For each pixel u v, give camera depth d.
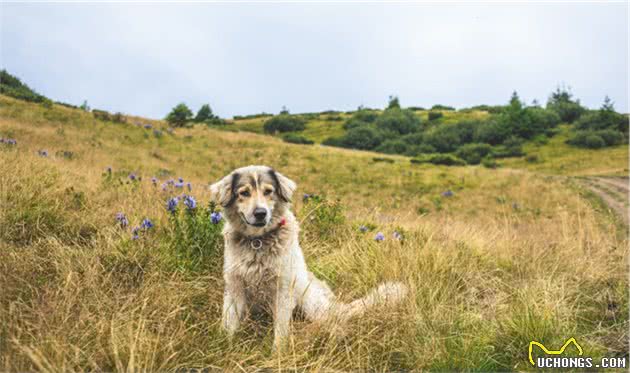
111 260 4.71
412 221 8.90
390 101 135.50
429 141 93.31
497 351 4.09
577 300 5.14
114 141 32.00
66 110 39.50
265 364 3.47
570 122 104.50
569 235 8.52
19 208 5.50
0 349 3.06
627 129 84.69
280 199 4.43
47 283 4.03
